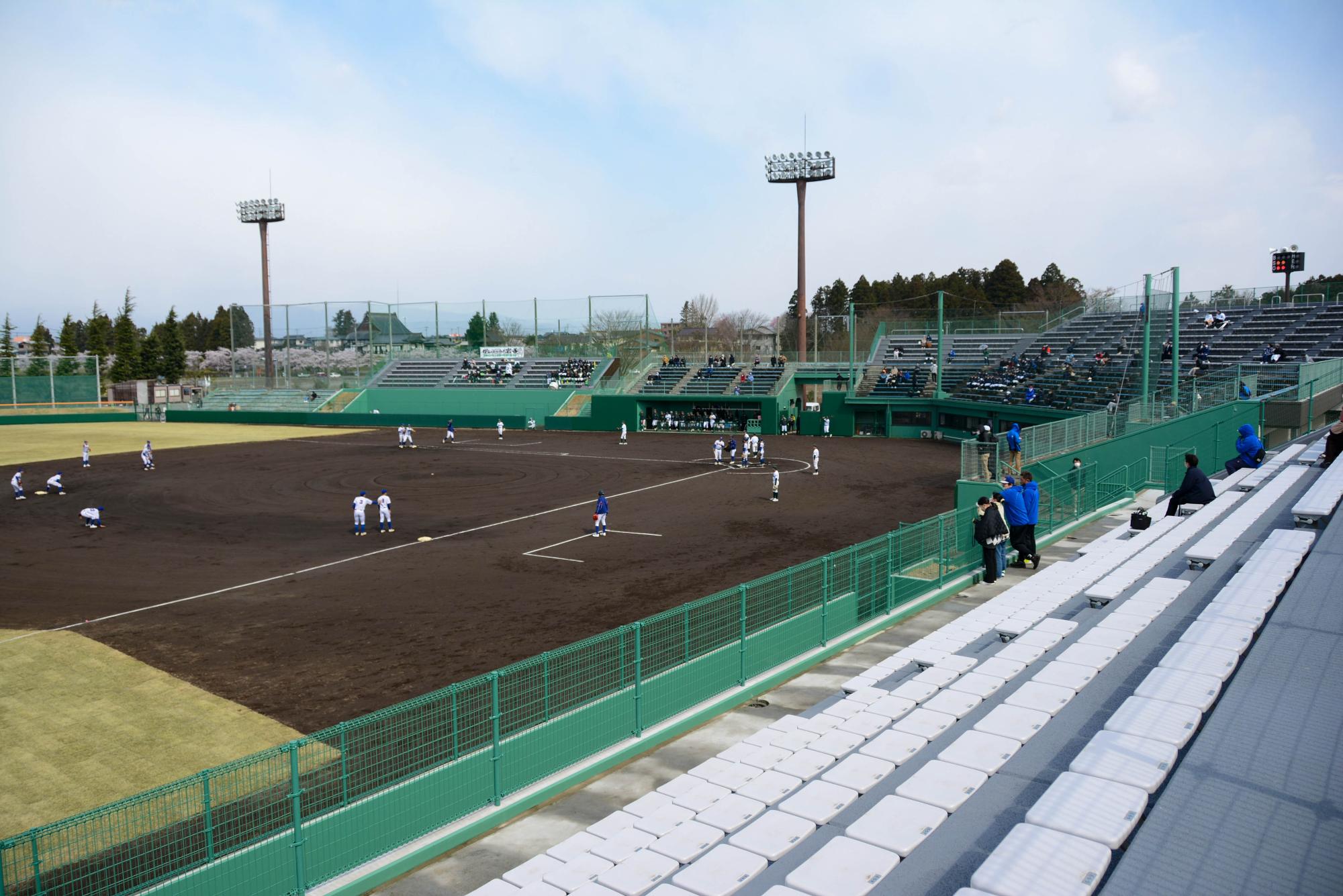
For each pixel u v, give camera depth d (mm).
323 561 26328
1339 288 44781
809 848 6164
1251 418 29828
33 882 9438
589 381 76438
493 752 10148
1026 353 60688
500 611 20734
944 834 5703
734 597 20016
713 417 67625
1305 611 7633
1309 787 4930
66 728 14391
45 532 31312
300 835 8625
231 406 81688
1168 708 6359
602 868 7023
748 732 12156
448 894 8609
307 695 15641
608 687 12148
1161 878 4312
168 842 10195
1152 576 11617
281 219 93812
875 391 65062
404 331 86500
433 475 45000
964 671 10180
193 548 28406
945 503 35500
